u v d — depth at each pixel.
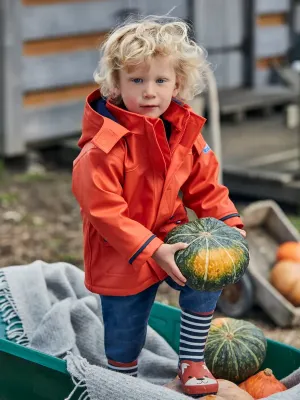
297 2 12.55
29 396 3.56
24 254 6.96
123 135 3.36
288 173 8.42
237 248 3.39
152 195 3.47
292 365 3.96
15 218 7.89
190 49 3.46
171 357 4.20
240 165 8.81
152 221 3.50
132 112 3.43
